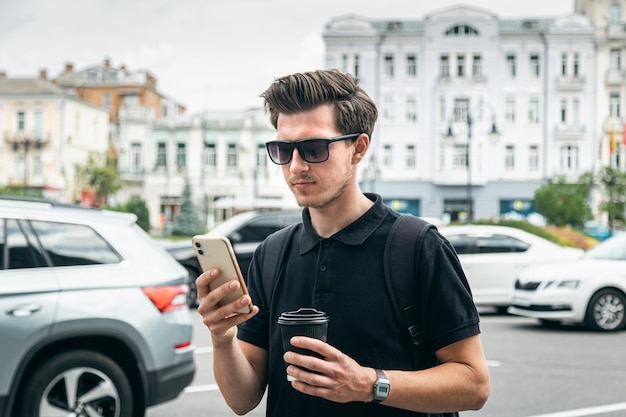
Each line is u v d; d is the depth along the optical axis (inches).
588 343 375.2
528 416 227.8
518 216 2025.1
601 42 2049.7
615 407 239.8
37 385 167.8
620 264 423.5
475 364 74.1
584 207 1581.0
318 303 76.4
